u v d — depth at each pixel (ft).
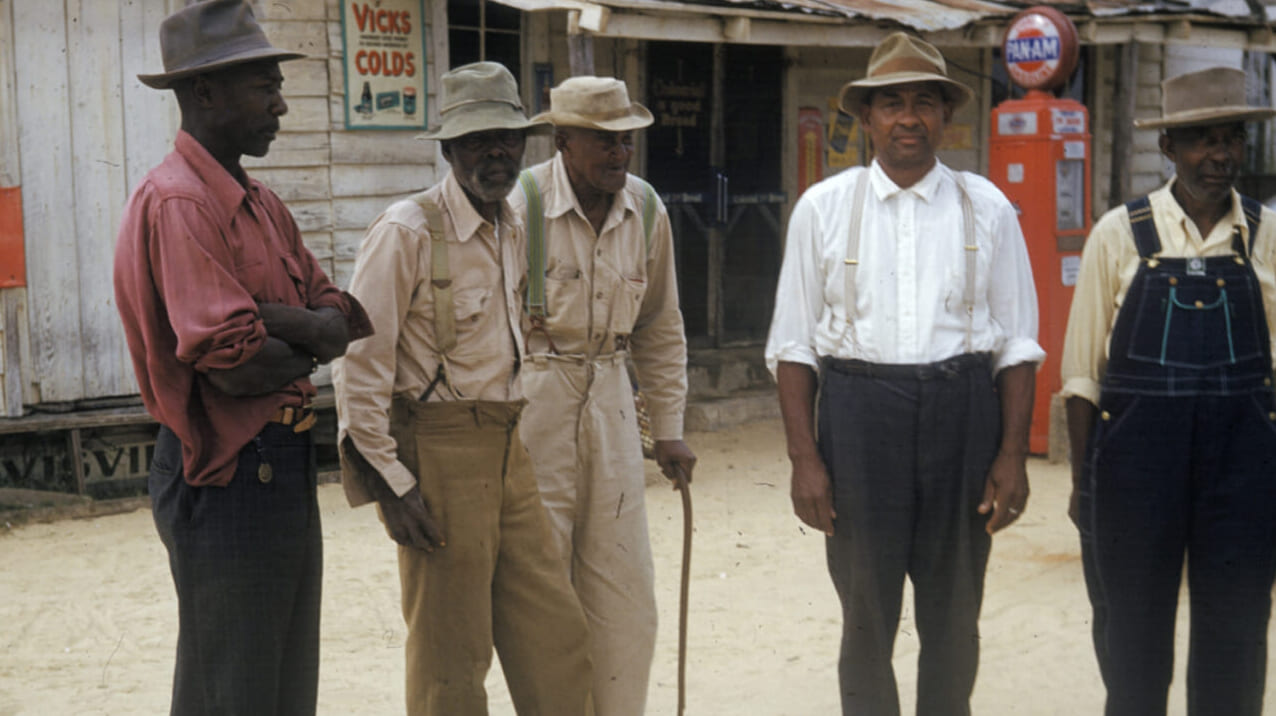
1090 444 12.17
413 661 11.44
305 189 27.45
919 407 11.73
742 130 35.35
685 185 34.37
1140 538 11.73
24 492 25.12
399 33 28.45
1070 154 28.91
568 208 12.38
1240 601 11.70
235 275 10.34
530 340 12.49
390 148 28.53
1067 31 28.50
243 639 10.46
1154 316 11.57
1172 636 12.07
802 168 36.65
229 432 10.30
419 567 11.26
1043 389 29.25
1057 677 16.03
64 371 25.71
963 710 12.32
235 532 10.35
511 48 31.14
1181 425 11.53
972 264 11.80
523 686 11.88
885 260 11.84
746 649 17.21
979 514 11.98
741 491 26.61
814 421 12.44
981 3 33.83
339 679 16.28
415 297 11.24
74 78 25.31
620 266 12.76
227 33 10.37
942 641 12.19
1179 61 42.52
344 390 10.94
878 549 11.97
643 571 13.03
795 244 12.28
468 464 11.23
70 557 22.31
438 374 11.28
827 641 17.52
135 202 10.27
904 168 11.87
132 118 25.96
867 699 12.26
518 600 11.74
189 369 10.29
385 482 10.93
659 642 17.49
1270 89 45.29
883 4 31.12
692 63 34.12
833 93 37.17
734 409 33.47
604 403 12.77
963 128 38.96
